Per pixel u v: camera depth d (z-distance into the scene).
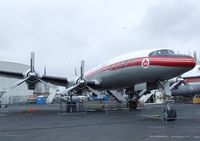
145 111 24.06
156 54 18.56
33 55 22.88
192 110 24.81
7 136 10.86
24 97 63.03
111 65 22.28
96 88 24.86
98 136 10.72
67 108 23.66
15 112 25.70
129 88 24.16
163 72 17.84
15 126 14.29
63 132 11.96
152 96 32.72
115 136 10.65
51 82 24.78
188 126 13.68
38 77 22.70
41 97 58.97
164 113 16.19
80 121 16.64
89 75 25.19
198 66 38.22
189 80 37.94
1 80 61.00
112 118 18.41
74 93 23.80
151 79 19.08
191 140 9.52
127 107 27.22
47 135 11.09
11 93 62.62
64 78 24.11
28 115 21.77
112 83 23.17
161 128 12.95
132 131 12.02
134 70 19.77
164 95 18.44
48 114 22.75
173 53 18.78
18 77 24.62
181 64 17.11
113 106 30.97
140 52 19.89
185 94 39.28
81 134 11.31
